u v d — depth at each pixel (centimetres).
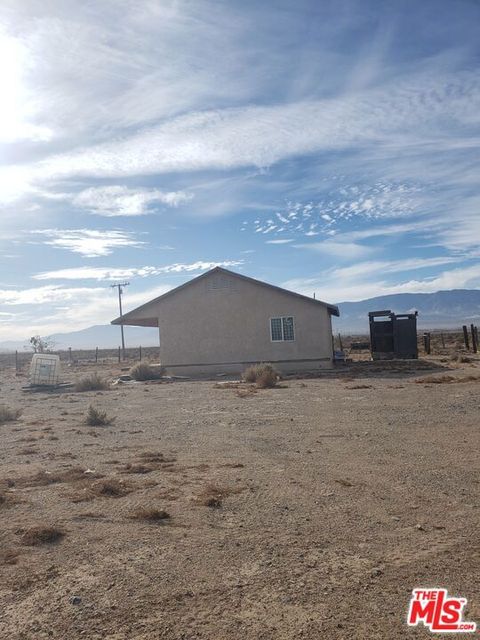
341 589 475
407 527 613
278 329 3103
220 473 861
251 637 407
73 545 583
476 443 1020
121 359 6234
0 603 466
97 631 421
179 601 461
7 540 601
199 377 2975
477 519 633
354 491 750
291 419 1387
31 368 2738
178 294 3219
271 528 618
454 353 4178
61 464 966
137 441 1164
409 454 955
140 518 657
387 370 2791
